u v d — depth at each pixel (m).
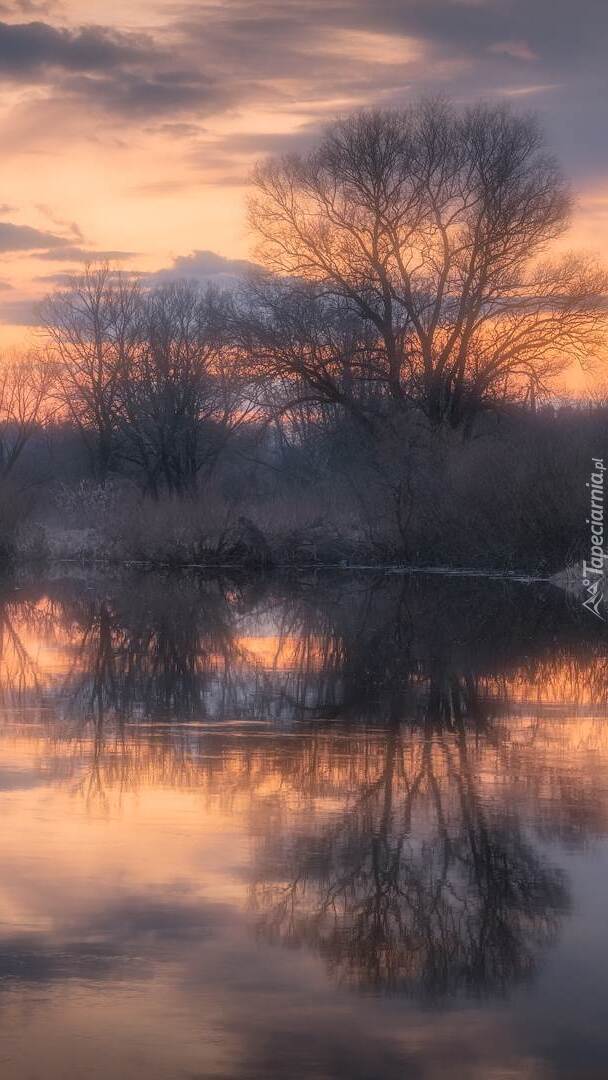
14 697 22.53
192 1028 8.33
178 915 10.44
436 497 64.75
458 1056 7.98
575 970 9.39
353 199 72.94
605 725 19.59
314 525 70.50
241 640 32.72
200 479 97.19
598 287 71.12
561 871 11.70
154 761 16.61
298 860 11.98
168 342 94.81
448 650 30.08
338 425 79.69
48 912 10.45
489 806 14.14
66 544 73.94
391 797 14.56
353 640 32.53
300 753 17.19
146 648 30.80
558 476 58.16
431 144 71.94
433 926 10.26
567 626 36.34
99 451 102.62
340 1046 8.09
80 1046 8.05
